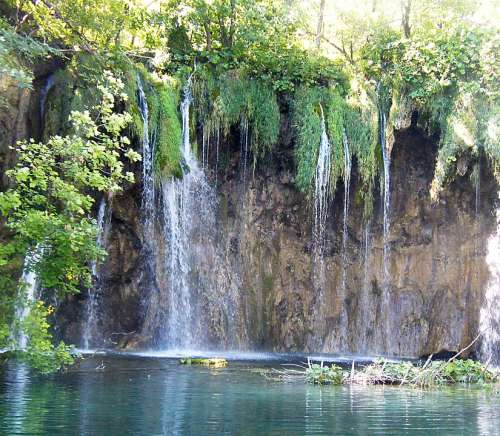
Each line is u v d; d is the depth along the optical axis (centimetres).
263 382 1442
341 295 2523
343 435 938
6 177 1825
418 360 2355
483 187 2453
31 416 1010
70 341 2141
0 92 1792
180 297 2322
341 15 2711
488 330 2458
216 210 2409
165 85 2280
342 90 2489
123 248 2197
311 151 2383
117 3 2133
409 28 2648
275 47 2530
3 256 1344
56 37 2012
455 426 1008
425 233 2530
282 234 2500
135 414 1044
